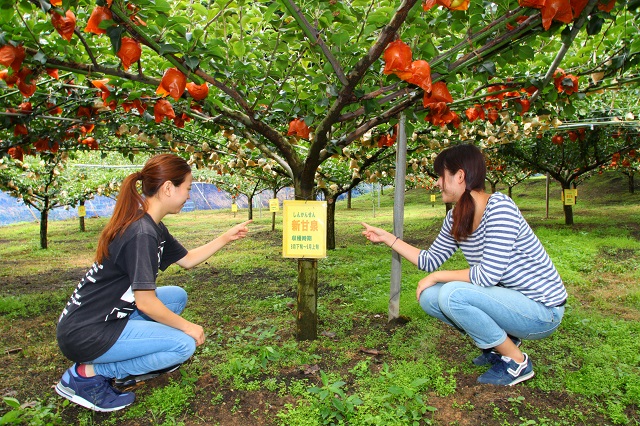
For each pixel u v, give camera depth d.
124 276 2.09
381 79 2.58
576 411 2.10
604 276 5.04
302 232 2.78
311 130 3.22
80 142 4.99
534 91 2.91
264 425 2.06
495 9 2.24
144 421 2.13
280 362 2.68
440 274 2.44
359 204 24.98
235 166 5.91
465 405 2.15
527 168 10.83
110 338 2.09
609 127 6.07
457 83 3.06
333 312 3.82
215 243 2.72
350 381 2.45
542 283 2.20
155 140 4.75
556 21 2.01
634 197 17.44
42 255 8.76
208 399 2.30
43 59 2.05
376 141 3.83
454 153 2.28
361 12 2.14
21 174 8.88
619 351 2.73
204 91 2.53
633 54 2.60
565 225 10.03
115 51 1.88
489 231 2.19
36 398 2.41
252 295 4.67
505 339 2.27
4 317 4.05
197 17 2.25
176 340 2.19
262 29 2.62
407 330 3.26
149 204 2.17
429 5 1.75
